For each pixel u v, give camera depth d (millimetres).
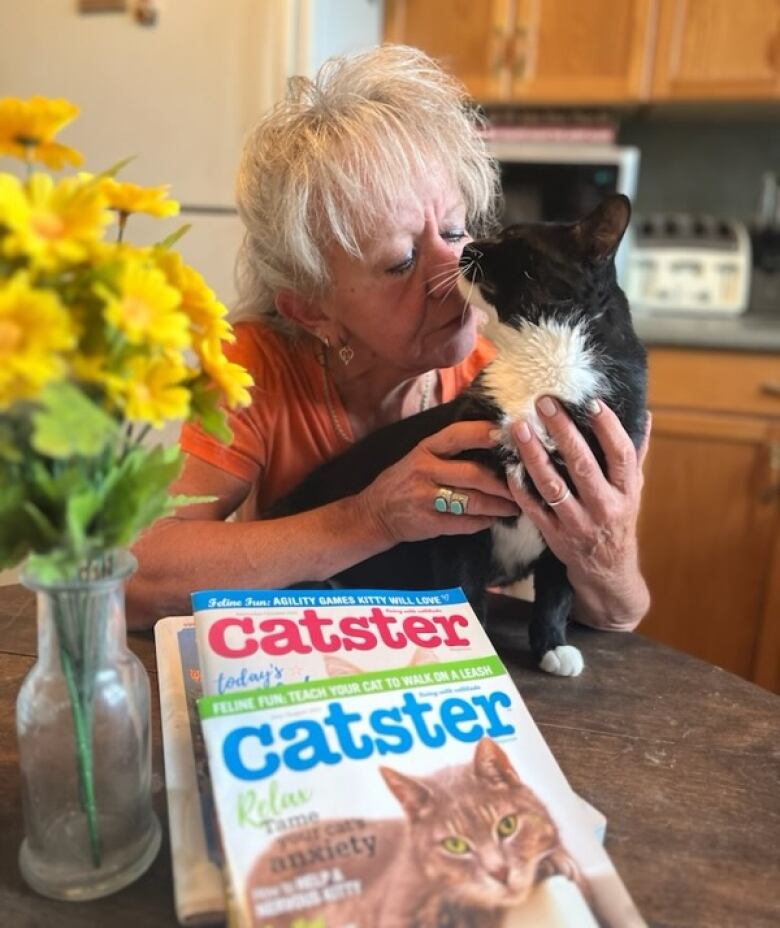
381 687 585
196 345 477
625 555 832
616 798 614
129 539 437
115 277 397
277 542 865
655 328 2029
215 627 612
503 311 851
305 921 435
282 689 564
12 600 925
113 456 428
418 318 958
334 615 650
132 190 450
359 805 497
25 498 411
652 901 514
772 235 2438
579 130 2246
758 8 2080
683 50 2158
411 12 2295
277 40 1756
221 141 1839
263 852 462
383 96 945
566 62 2240
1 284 377
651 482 2064
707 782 639
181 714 637
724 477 2012
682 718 733
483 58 2291
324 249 938
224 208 1871
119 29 1846
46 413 368
